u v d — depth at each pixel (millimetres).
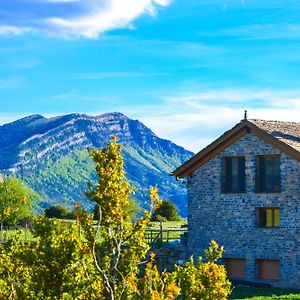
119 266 12578
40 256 12734
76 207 12766
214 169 37812
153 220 73312
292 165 34531
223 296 13594
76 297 12195
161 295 12016
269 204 35375
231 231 36844
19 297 12766
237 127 36438
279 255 34844
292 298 30422
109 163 12539
